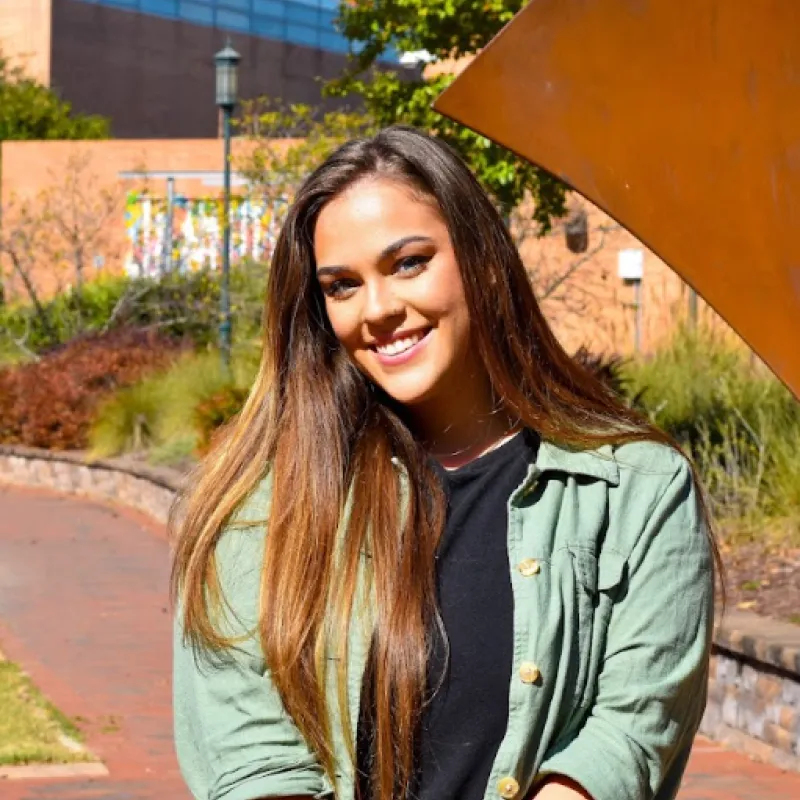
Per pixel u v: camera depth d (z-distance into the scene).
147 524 15.27
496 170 12.19
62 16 42.09
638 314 17.70
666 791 2.33
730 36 3.44
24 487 18.91
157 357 19.55
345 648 2.27
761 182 3.46
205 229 23.67
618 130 3.45
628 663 2.26
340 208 2.43
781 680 6.64
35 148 29.05
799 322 3.46
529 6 3.41
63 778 6.71
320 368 2.53
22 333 24.00
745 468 9.95
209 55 44.78
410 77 23.92
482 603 2.30
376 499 2.36
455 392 2.50
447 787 2.24
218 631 2.31
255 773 2.25
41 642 9.62
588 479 2.35
